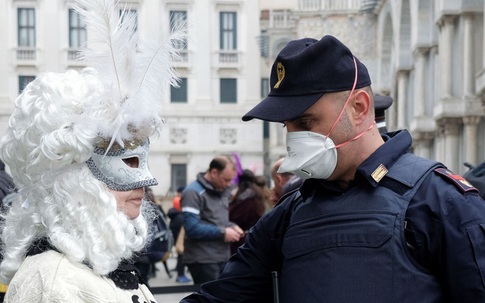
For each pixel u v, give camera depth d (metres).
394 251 2.53
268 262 2.97
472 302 2.47
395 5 26.64
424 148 22.41
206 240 7.76
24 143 2.43
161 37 2.66
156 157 36.44
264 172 38.16
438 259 2.54
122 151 2.50
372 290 2.52
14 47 35.72
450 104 18.20
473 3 17.34
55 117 2.39
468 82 17.48
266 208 9.55
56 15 35.91
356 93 2.67
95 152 2.47
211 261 7.77
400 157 2.71
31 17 35.97
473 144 17.55
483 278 2.45
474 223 2.50
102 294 2.38
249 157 36.88
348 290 2.54
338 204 2.67
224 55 36.78
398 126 26.67
